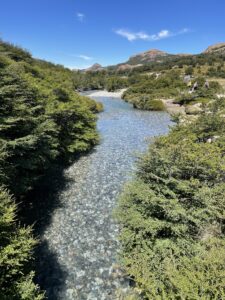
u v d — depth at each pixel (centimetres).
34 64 3416
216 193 641
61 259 704
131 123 2892
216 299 366
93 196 1075
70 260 700
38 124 1011
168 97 5162
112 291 602
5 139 840
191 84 5656
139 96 5191
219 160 714
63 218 905
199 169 675
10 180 828
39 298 466
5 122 847
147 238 628
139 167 709
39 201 1020
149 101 4303
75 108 1655
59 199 1044
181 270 461
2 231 479
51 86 1680
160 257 579
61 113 1416
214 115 1153
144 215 635
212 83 5331
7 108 902
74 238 794
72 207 982
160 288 465
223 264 418
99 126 2622
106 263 690
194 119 1202
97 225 864
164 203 600
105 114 3541
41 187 1143
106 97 6581
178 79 7075
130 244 644
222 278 389
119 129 2505
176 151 677
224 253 441
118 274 653
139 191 639
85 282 627
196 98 4453
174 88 5903
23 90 1045
